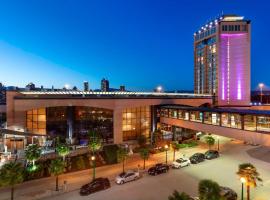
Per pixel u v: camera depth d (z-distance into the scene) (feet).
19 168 99.71
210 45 440.04
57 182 111.45
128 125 208.54
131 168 143.02
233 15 406.62
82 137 196.54
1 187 113.09
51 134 187.01
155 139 203.41
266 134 121.19
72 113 190.80
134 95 230.48
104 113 199.72
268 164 150.61
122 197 104.37
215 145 204.74
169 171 138.31
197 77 491.31
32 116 181.88
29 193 108.27
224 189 99.76
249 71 391.24
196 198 92.68
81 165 142.41
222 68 398.21
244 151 185.06
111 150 156.97
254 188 112.98
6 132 145.48
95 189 109.50
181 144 197.06
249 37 391.65
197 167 145.59
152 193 108.37
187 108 189.47
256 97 495.82
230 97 392.88
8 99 172.24
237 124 151.33
